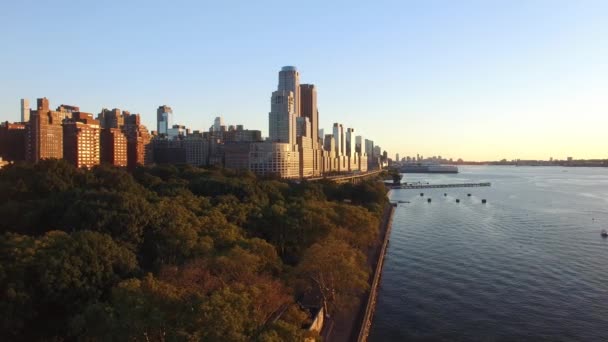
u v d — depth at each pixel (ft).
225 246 316.40
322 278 289.53
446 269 445.78
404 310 338.95
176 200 452.35
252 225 418.10
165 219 357.41
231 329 163.43
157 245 318.45
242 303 182.60
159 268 284.41
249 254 273.33
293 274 286.05
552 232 630.74
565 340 288.92
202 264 258.78
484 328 306.76
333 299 292.40
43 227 368.07
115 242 313.94
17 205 401.49
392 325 312.50
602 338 290.35
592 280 402.72
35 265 242.37
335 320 292.20
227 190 590.96
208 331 162.61
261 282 238.89
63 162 579.89
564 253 502.38
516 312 332.80
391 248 544.62
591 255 491.72
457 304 350.02
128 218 334.65
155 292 190.49
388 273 433.89
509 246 543.39
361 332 269.44
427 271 440.04
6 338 220.23
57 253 251.80
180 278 234.17
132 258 285.64
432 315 329.52
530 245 547.08
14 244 260.42
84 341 198.08
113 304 200.64
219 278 236.84
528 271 433.07
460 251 522.47
